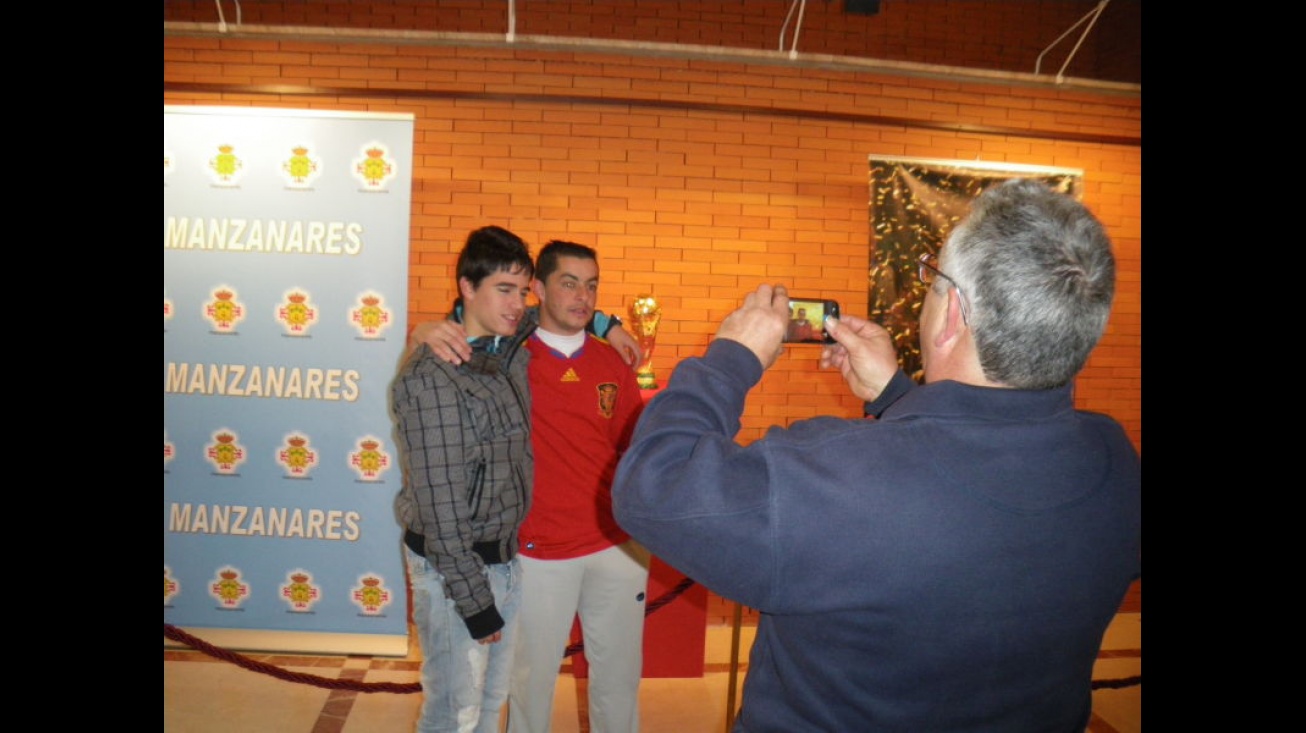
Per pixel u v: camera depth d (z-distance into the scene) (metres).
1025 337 0.81
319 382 3.46
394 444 3.46
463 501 1.91
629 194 4.07
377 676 3.34
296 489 3.48
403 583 3.48
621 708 2.53
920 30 4.25
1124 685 3.05
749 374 0.93
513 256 2.09
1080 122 4.30
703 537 0.80
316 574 3.49
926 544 0.77
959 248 0.86
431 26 4.08
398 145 3.42
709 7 4.12
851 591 0.78
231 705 3.06
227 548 3.49
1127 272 4.34
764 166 4.11
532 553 2.38
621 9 4.10
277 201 3.44
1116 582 0.85
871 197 4.01
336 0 4.07
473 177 4.03
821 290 4.16
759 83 4.11
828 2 4.17
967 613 0.78
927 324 0.92
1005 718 0.83
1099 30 4.34
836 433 0.85
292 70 4.00
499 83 4.02
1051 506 0.80
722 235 4.11
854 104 4.16
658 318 3.72
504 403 2.05
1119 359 4.36
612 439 2.56
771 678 0.95
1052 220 0.83
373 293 3.45
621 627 2.50
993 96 4.23
